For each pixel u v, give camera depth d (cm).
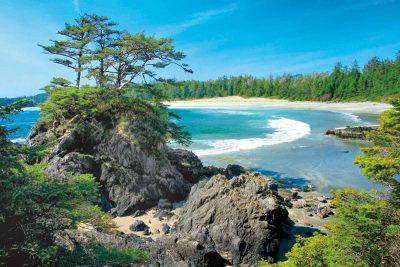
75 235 1792
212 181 2581
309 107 14775
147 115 3522
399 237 1217
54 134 3534
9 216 1172
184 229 2377
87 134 3331
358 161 1466
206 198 2450
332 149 5259
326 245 1359
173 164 3656
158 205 2989
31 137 3800
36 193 1153
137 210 2900
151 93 3947
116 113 3469
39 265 1171
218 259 1972
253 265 2033
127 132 3272
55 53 3788
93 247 1395
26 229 1163
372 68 17425
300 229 2456
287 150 5238
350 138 6272
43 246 1195
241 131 7525
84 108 3484
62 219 1345
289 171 4066
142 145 3225
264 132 7306
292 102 18025
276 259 2086
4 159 1140
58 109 3516
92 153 3278
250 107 16300
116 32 4009
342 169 4097
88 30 3822
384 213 1297
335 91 17188
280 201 2603
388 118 1545
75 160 3089
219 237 2153
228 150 5306
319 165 4306
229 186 2438
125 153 3188
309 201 3030
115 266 1423
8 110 1132
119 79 3984
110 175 3112
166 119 3931
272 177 3825
